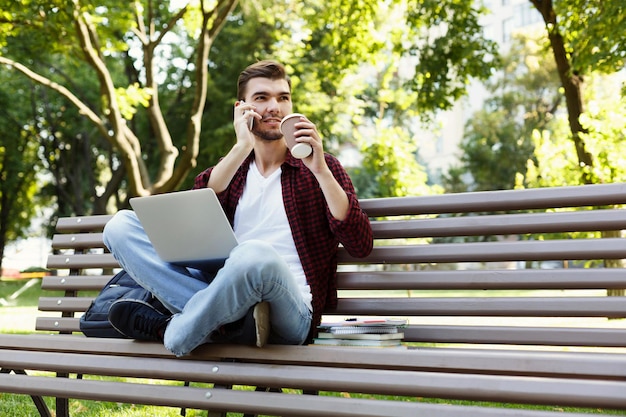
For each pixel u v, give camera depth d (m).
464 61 12.67
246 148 2.83
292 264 2.79
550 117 31.22
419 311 2.72
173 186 14.30
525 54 32.28
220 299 2.28
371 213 2.87
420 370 2.15
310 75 20.25
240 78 2.97
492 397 1.92
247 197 2.90
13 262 41.31
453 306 2.67
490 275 2.64
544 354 2.01
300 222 2.80
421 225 2.79
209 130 21.92
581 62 9.91
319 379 2.13
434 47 12.67
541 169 13.78
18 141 26.05
